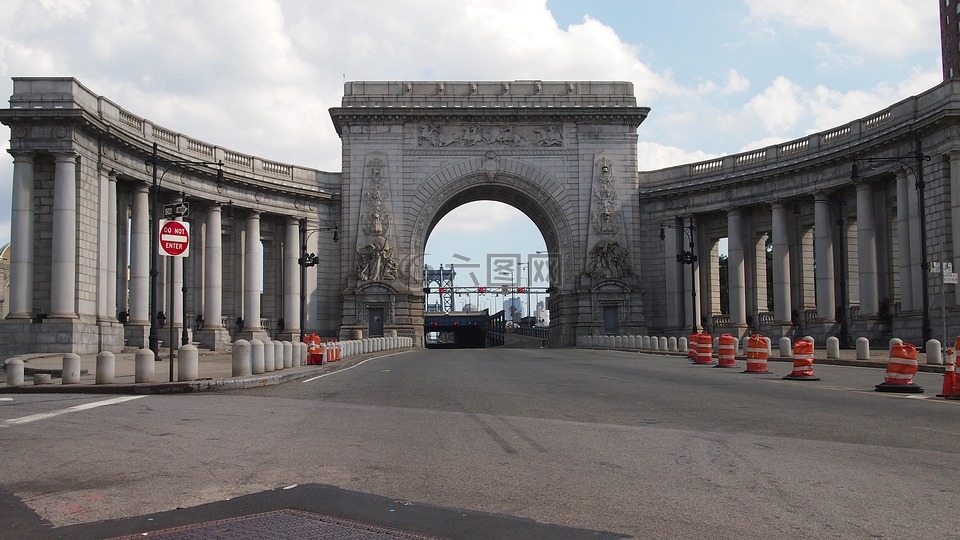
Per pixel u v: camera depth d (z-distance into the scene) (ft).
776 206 219.41
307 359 121.29
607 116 253.03
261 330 228.22
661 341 189.57
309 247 246.68
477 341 481.87
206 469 37.27
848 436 46.06
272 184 230.89
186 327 185.37
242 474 36.11
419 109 249.96
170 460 39.50
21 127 154.40
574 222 252.83
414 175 251.80
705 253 248.93
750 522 27.63
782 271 217.15
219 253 213.46
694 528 26.96
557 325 269.03
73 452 41.73
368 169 250.57
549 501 30.78
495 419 54.34
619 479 34.58
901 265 173.88
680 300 247.50
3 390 77.05
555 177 253.44
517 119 254.06
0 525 28.12
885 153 180.14
